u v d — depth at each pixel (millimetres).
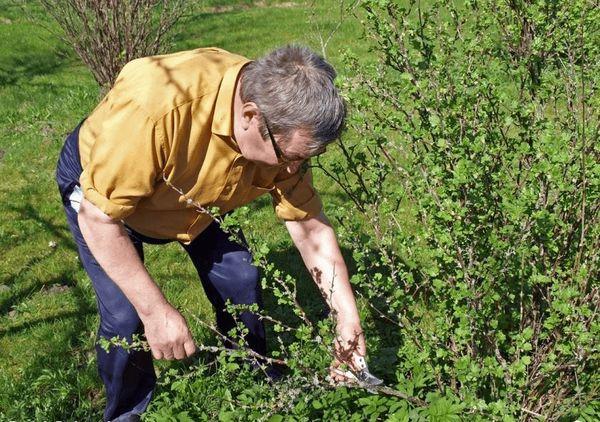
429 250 3008
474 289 2932
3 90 9719
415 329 3094
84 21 8617
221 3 15656
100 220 2654
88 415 3701
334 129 2506
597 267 2979
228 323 3463
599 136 3049
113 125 2566
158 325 2752
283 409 3014
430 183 2998
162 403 3459
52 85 9930
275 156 2619
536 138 3105
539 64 3498
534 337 3080
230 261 3289
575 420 3002
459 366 2775
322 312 4379
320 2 14758
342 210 3305
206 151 2707
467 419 2875
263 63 2541
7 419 3689
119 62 8695
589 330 2889
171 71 2623
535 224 2857
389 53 3135
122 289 2738
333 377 2953
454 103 2963
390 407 3002
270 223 5562
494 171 3115
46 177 6719
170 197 2826
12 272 5090
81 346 4277
